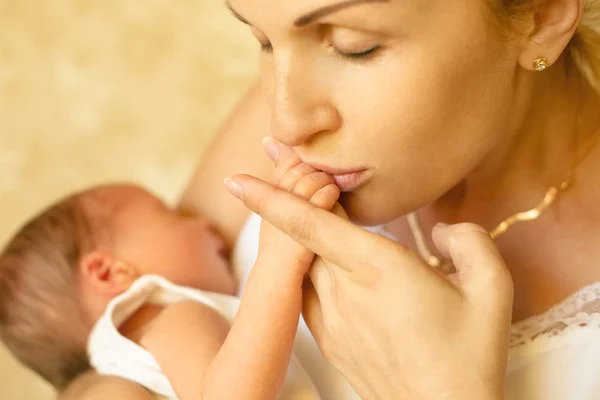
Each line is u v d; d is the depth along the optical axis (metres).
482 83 0.80
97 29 2.38
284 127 0.76
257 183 0.81
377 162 0.80
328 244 0.79
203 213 1.47
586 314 0.91
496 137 0.86
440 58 0.75
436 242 0.85
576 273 0.94
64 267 1.34
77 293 1.32
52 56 2.38
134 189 1.46
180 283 1.36
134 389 1.11
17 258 1.37
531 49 0.83
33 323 1.33
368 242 0.78
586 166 0.96
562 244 0.96
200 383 1.06
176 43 2.31
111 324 1.19
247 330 0.91
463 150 0.83
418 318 0.76
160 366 1.12
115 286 1.33
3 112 2.35
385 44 0.74
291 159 0.87
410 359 0.76
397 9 0.71
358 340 0.82
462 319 0.76
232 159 1.45
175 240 1.37
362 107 0.77
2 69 2.39
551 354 0.91
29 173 2.27
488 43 0.77
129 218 1.39
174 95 2.27
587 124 0.98
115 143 2.26
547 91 0.94
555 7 0.80
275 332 0.90
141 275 1.35
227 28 2.29
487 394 0.74
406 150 0.80
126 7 2.37
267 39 0.81
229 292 1.39
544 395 0.91
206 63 2.28
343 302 0.81
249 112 1.46
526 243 0.98
